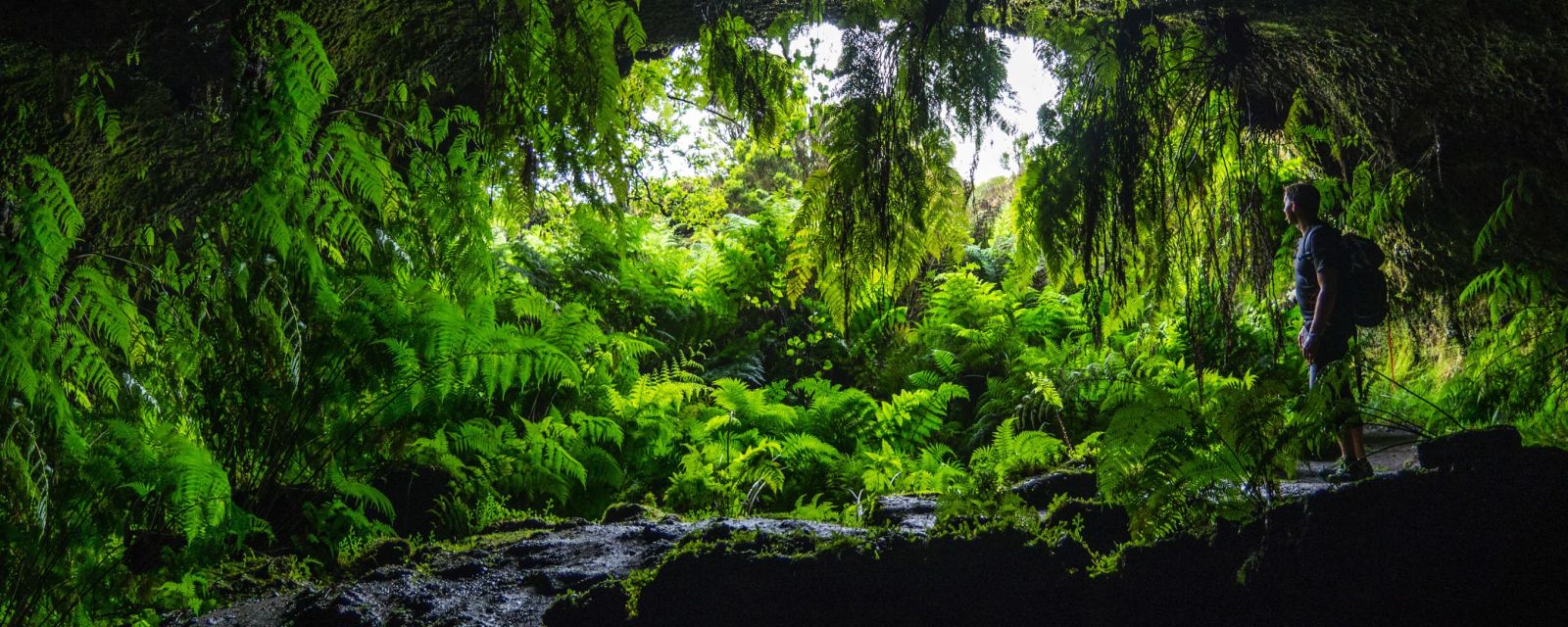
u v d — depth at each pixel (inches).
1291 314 256.1
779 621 86.4
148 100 131.9
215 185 156.8
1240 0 145.3
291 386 132.5
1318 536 76.7
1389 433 219.5
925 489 193.3
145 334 124.6
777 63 127.6
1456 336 204.2
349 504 144.6
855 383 371.9
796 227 131.9
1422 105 166.9
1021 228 142.1
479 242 151.6
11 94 117.8
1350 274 149.5
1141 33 138.3
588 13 110.8
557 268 331.6
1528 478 74.9
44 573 99.2
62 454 102.9
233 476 131.7
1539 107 150.7
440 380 149.0
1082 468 145.3
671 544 112.9
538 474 186.7
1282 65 174.7
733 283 372.2
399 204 148.3
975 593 83.6
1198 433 86.4
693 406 269.9
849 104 126.1
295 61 122.3
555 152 115.9
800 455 222.1
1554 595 70.5
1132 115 131.5
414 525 152.4
